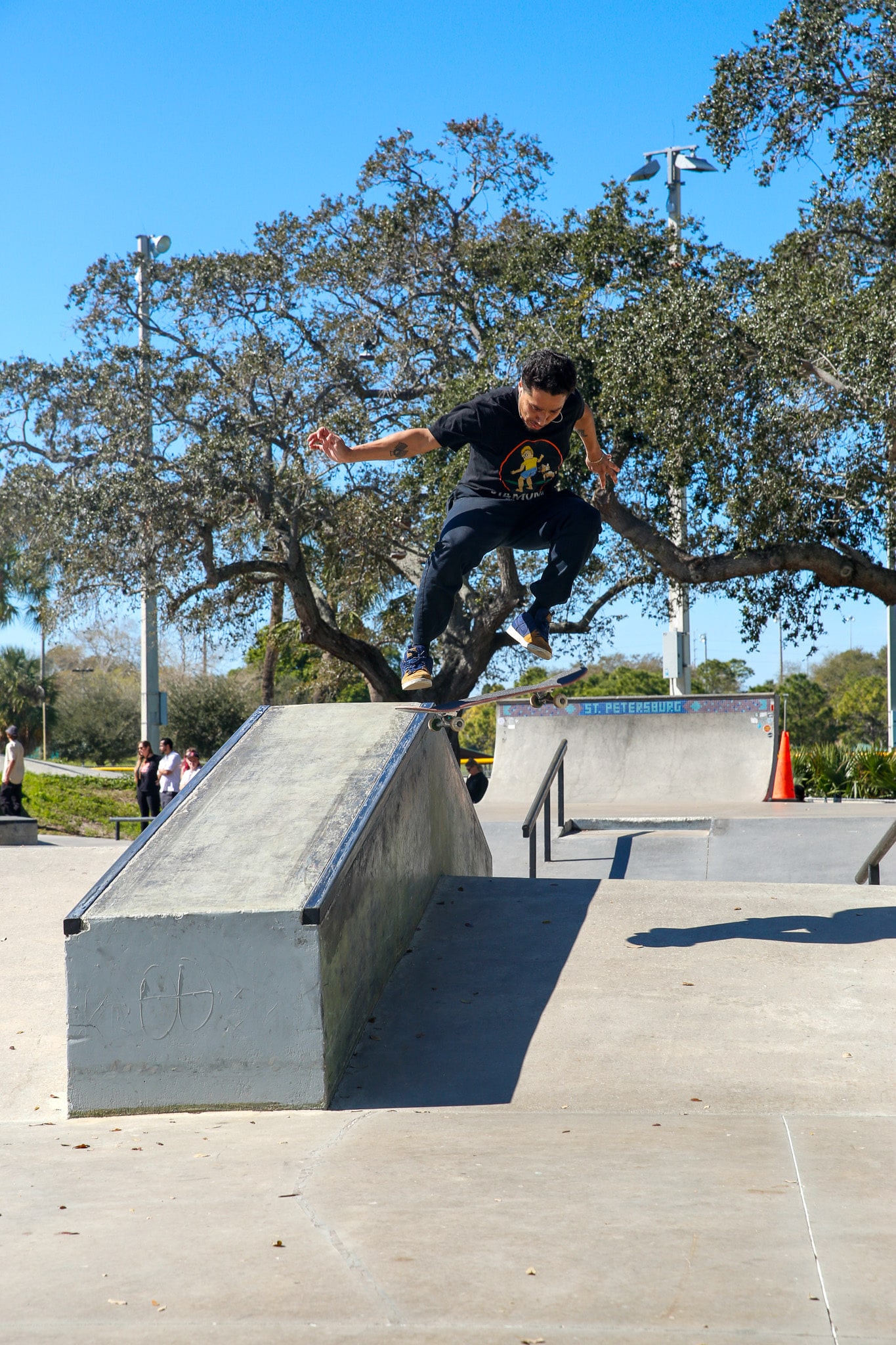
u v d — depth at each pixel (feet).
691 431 51.75
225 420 71.20
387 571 81.87
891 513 50.03
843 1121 11.57
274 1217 8.96
